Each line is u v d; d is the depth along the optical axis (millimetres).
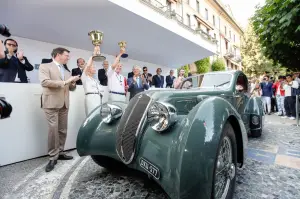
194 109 1723
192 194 1425
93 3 5457
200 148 1476
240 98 3650
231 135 1906
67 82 2980
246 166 2854
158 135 1753
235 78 3455
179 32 8781
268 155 3311
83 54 8320
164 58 11266
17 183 2479
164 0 12961
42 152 3504
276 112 9969
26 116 3311
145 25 7254
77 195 2156
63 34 6855
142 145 1817
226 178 1924
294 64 8227
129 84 5031
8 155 3102
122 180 2500
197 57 12352
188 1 16875
